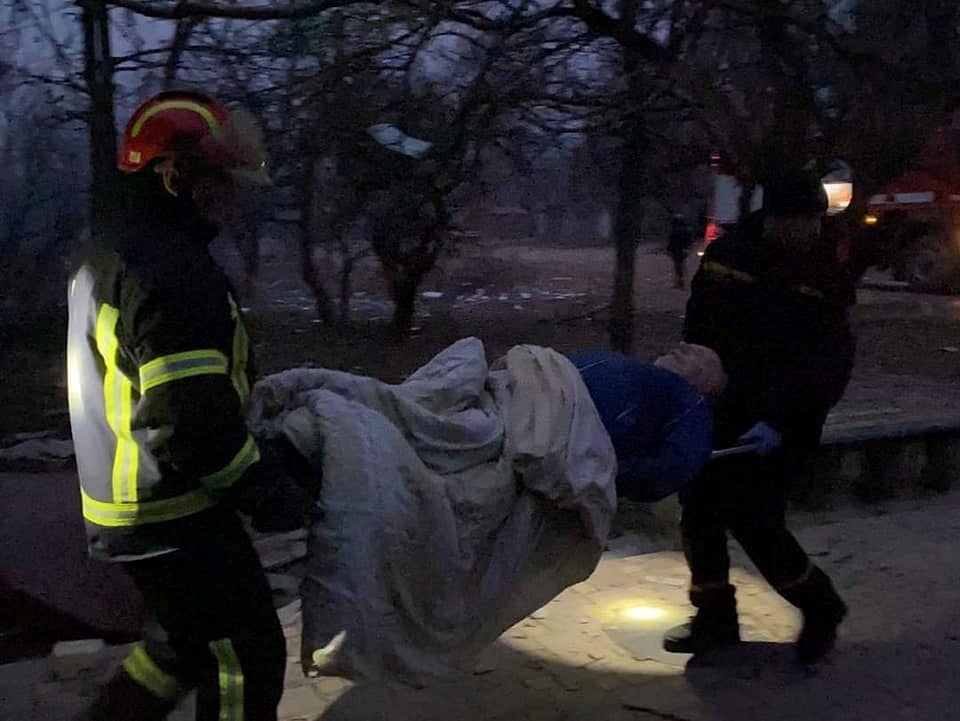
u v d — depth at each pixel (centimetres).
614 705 345
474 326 1158
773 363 357
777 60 705
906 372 1058
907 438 578
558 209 1058
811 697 351
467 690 353
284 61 755
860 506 567
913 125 750
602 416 316
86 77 666
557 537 312
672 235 1561
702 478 366
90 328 237
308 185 843
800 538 510
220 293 233
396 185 837
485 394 317
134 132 239
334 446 264
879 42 720
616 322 879
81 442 245
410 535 267
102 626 387
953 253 1678
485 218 1059
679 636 383
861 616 418
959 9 720
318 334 1051
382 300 1259
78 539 418
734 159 748
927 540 510
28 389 812
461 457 292
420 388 300
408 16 698
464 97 763
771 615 419
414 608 274
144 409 226
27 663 366
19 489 482
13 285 889
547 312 1271
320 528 258
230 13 634
